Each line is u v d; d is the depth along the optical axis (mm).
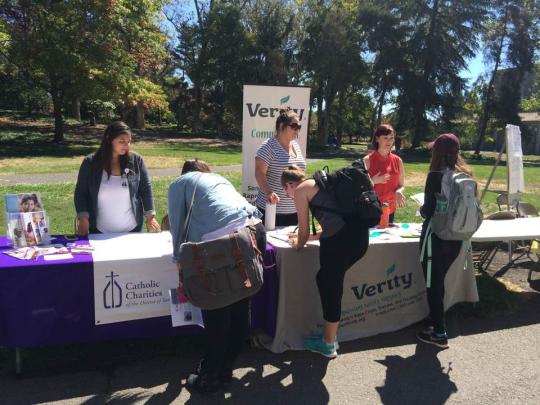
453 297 4039
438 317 3529
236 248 2557
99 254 3072
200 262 2514
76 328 2965
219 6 36781
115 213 3689
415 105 35781
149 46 24359
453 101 36125
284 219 4129
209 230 2625
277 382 3006
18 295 2797
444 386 3010
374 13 35781
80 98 24406
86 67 21406
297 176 3182
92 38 21656
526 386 3023
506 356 3438
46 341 2906
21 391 2812
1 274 2746
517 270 5539
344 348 3520
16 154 18703
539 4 35406
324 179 3045
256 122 5000
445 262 3457
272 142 3973
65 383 2916
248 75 36906
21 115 34406
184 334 3250
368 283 3719
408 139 37688
